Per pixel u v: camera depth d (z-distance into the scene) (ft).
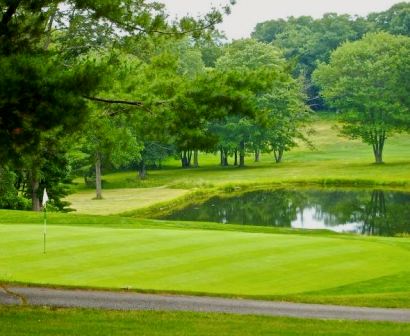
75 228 78.23
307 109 285.84
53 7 43.98
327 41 457.68
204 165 289.53
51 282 54.39
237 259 64.28
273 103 264.31
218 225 97.50
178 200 175.73
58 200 144.25
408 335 37.40
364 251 69.67
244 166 270.67
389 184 202.59
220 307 43.73
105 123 49.73
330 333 37.09
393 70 253.44
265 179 216.54
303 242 73.00
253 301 46.14
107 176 253.65
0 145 38.29
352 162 262.47
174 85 47.65
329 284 57.00
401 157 271.69
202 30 49.16
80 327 36.55
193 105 44.34
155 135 47.50
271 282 56.95
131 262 62.03
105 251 65.82
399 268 63.26
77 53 50.14
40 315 39.24
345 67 271.49
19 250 65.36
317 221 141.69
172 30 49.01
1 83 34.76
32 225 80.69
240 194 193.57
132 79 48.65
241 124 258.98
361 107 257.75
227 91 44.29
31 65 35.83
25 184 146.41
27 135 38.14
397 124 251.39
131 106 49.01
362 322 40.70
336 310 44.37
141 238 72.23
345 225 135.54
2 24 41.19
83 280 55.47
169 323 38.27
